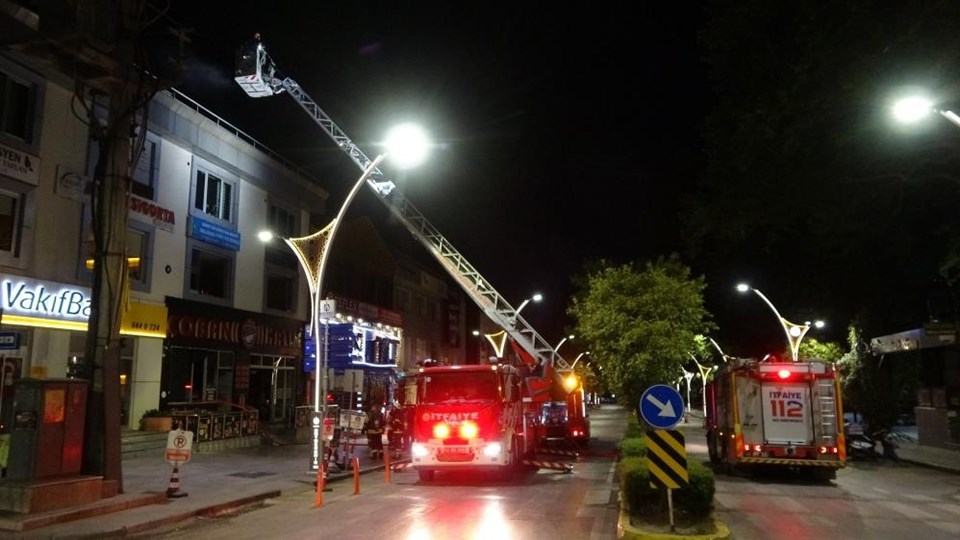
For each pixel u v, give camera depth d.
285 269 33.38
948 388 28.06
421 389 18.31
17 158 19.81
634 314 24.20
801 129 15.41
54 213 20.95
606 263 28.61
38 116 20.56
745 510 13.64
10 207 19.92
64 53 13.66
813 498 15.49
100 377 13.91
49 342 20.59
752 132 16.39
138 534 11.45
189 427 23.56
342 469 20.16
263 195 31.86
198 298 27.03
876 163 15.83
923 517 12.94
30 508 11.63
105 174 14.41
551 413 28.59
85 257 21.77
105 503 12.73
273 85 27.00
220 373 28.06
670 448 10.27
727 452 20.22
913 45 13.23
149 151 24.86
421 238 29.61
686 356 24.97
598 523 11.98
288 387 33.12
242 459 21.81
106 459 13.67
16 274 19.69
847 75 14.04
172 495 14.43
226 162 28.97
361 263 42.69
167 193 25.52
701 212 18.73
